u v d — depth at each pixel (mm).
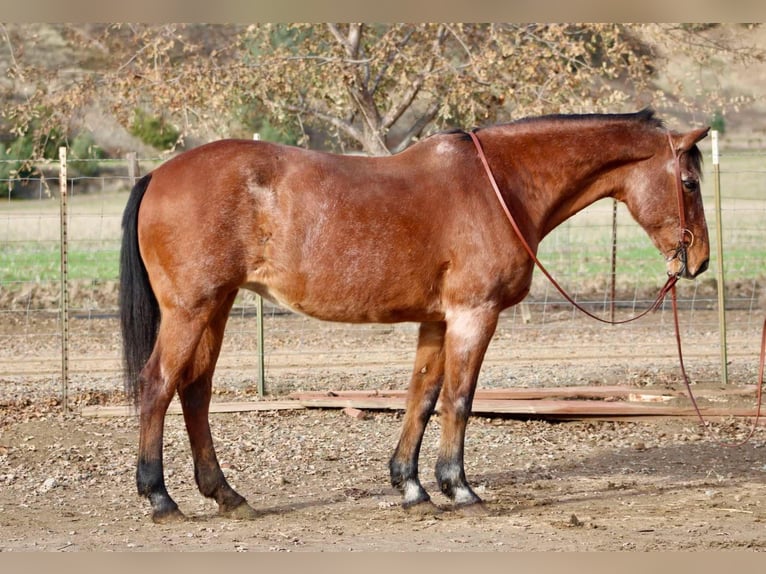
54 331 14242
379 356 12547
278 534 5750
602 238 19438
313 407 9406
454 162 6164
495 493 6812
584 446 8242
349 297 6012
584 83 14641
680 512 6293
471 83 14055
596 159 6430
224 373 11406
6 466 7465
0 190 25781
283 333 14211
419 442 6426
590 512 6312
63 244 9375
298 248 5926
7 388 10430
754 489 6926
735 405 9352
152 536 5691
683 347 12852
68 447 8023
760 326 14492
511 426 8938
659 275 17578
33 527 5906
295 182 5930
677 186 6473
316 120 16391
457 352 6098
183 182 5887
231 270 5895
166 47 14500
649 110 6562
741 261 17906
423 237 6008
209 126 15086
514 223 6070
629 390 9719
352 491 6883
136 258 6016
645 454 7988
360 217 5941
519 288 6211
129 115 15047
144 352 6008
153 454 5961
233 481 7148
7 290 15844
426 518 6168
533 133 6414
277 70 14367
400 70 14656
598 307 16031
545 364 11734
